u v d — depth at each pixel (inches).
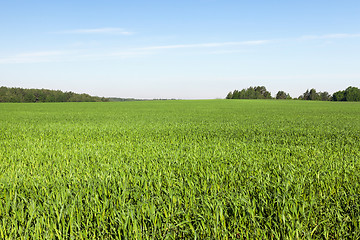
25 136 491.8
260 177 195.3
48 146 380.5
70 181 195.3
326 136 496.1
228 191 171.8
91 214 146.5
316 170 219.6
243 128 624.1
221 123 759.7
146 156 284.8
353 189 177.0
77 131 576.4
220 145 376.2
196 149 334.3
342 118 987.9
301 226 133.3
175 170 225.8
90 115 1160.2
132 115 1157.1
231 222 142.3
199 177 203.5
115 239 133.3
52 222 136.6
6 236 132.3
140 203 151.5
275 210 148.3
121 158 275.0
